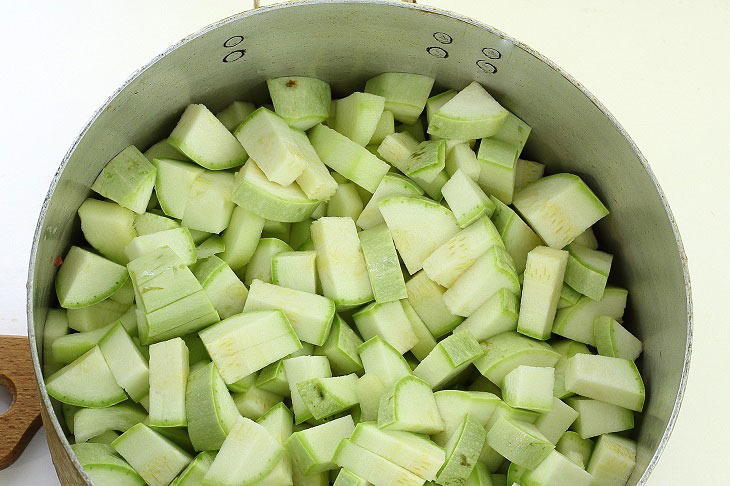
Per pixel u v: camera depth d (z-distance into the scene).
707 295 0.64
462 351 0.52
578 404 0.52
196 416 0.49
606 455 0.51
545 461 0.50
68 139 0.65
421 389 0.51
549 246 0.55
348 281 0.53
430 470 0.49
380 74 0.56
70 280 0.51
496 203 0.55
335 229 0.54
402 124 0.57
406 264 0.54
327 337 0.53
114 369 0.50
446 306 0.54
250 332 0.51
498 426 0.51
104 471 0.49
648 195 0.51
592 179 0.55
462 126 0.54
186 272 0.50
